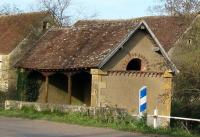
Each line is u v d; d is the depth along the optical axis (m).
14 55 46.53
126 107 26.27
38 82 29.34
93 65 25.00
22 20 49.41
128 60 26.44
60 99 29.77
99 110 21.62
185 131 17.19
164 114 26.83
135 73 26.64
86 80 29.97
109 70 25.61
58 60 27.28
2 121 19.94
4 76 46.22
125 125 17.75
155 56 27.42
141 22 26.39
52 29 31.20
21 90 29.03
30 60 28.88
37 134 14.98
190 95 27.44
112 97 25.77
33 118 21.39
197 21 28.22
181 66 27.56
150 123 18.92
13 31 48.62
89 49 26.67
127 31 26.16
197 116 27.25
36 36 46.44
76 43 28.03
